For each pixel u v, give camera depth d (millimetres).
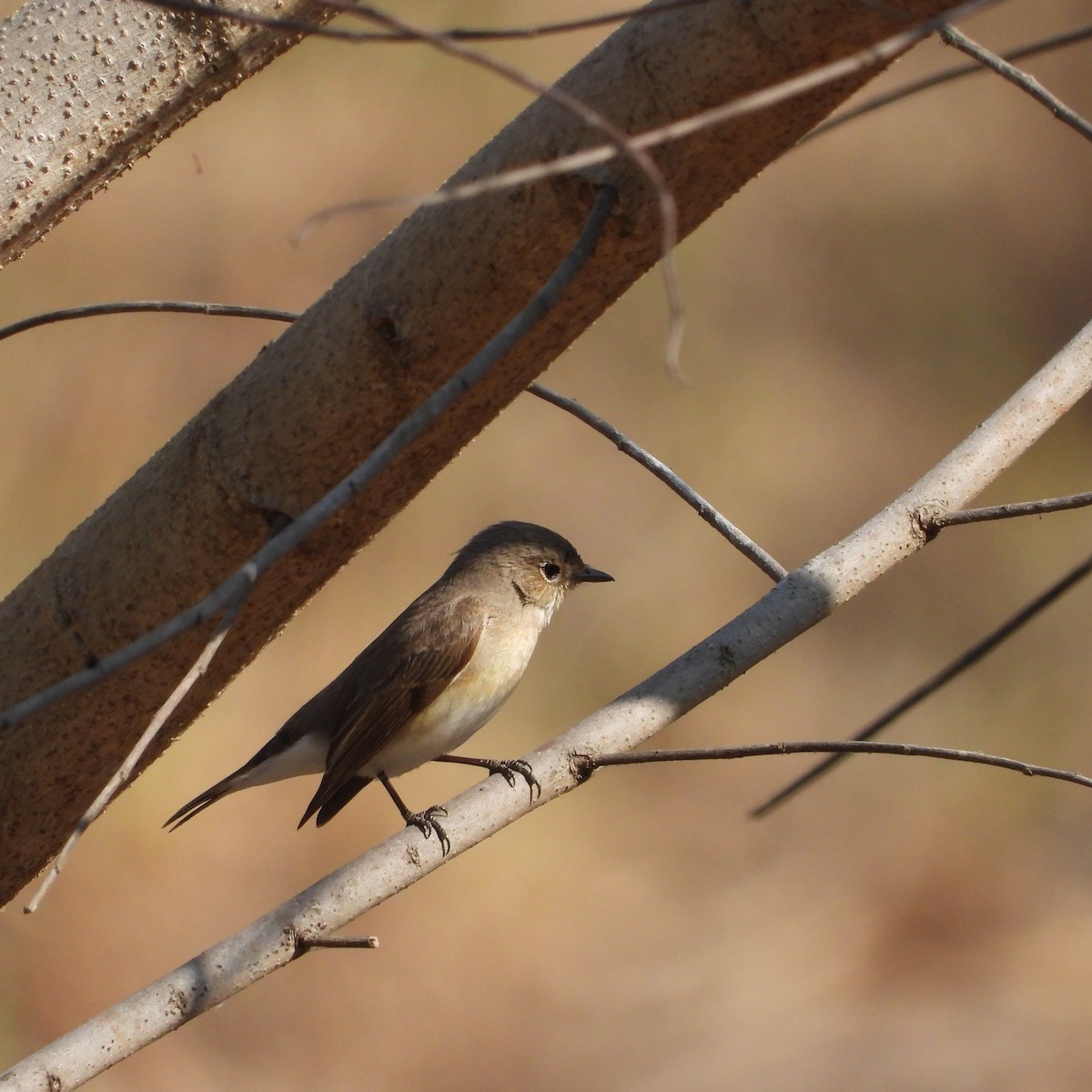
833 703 16250
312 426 4023
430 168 19094
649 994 13023
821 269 20812
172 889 12352
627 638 15562
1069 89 23578
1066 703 16234
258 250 17547
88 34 4160
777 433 18188
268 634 4457
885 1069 12281
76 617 4195
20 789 4340
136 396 15312
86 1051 3646
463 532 15758
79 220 16484
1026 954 13773
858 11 3473
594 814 14727
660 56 3652
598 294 4008
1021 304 21188
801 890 14406
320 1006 12258
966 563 17625
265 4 4184
